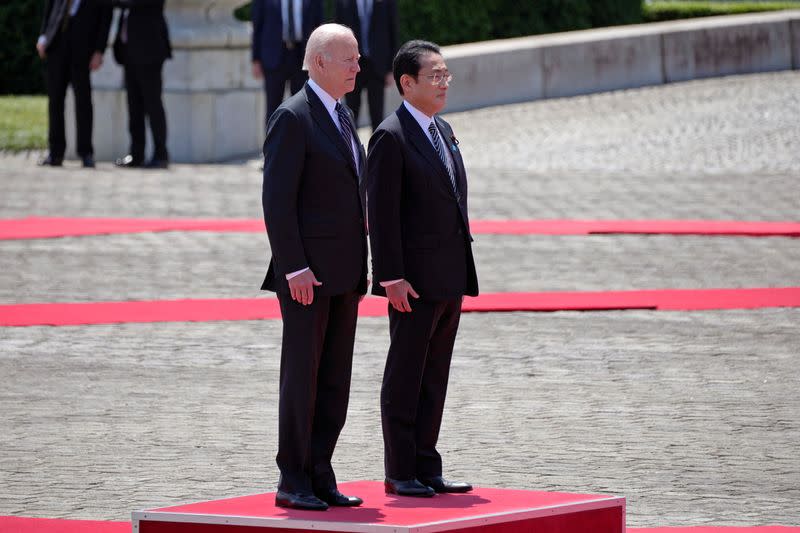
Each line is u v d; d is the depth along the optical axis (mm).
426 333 16641
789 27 65062
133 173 46531
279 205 15672
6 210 39250
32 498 17609
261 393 22688
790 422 21203
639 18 73062
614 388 23062
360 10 47625
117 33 47406
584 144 51562
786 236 36625
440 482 16812
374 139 16594
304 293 15672
